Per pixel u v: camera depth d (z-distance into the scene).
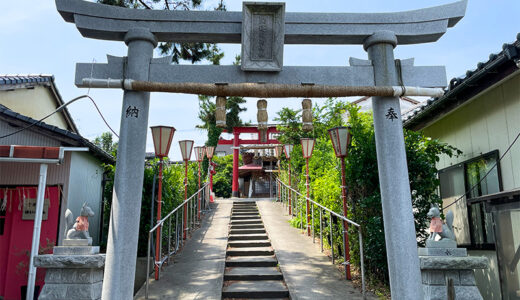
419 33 4.72
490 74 5.49
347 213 6.87
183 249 8.23
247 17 4.45
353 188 6.67
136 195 4.26
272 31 4.49
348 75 4.59
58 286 4.86
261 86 4.27
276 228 10.12
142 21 4.51
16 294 7.30
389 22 4.72
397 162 4.45
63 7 4.38
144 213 7.90
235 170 20.55
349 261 6.38
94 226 9.57
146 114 4.46
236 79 4.47
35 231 5.54
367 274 6.24
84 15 4.43
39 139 7.50
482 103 6.51
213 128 17.48
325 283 6.02
